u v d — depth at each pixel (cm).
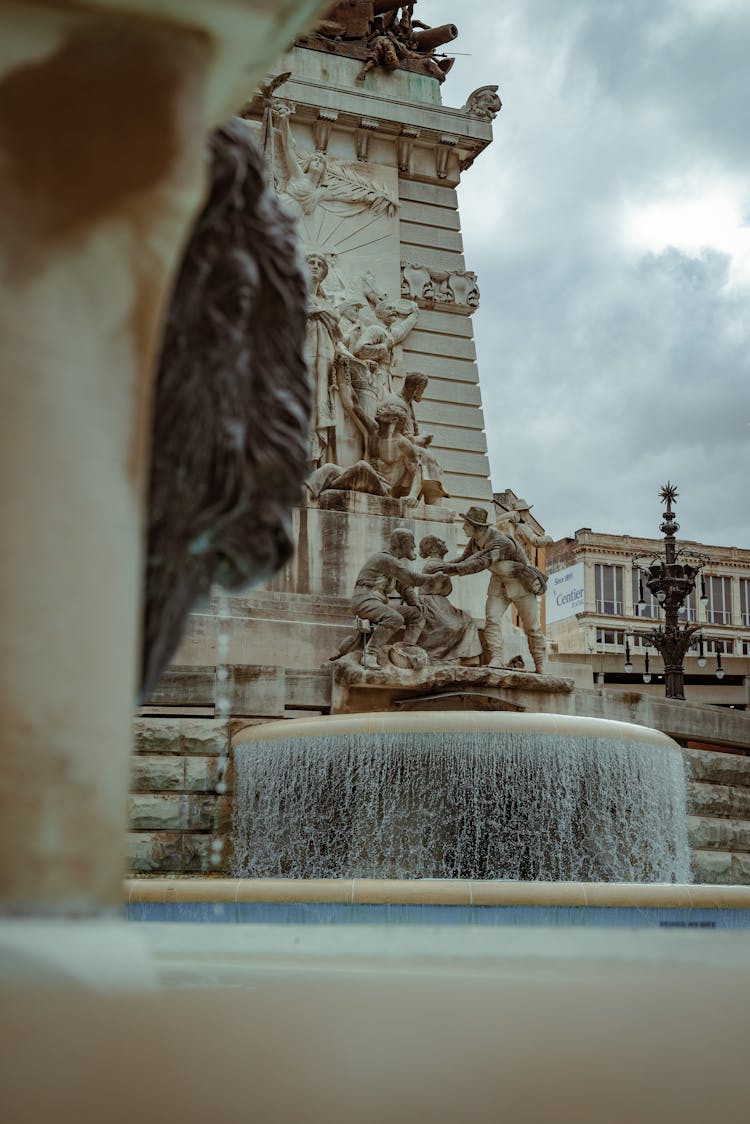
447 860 1412
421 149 2864
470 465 2656
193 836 1529
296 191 2664
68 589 164
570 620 6469
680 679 2562
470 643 1820
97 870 161
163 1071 105
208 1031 121
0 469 163
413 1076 107
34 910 156
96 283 172
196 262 233
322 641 1933
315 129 2777
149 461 233
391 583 1730
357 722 1427
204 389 234
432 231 2814
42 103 173
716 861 1738
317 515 2078
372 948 258
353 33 2914
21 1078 101
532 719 1428
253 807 1481
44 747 160
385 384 2505
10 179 171
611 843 1462
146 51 177
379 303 2645
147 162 175
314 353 2284
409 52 2959
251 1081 104
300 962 228
